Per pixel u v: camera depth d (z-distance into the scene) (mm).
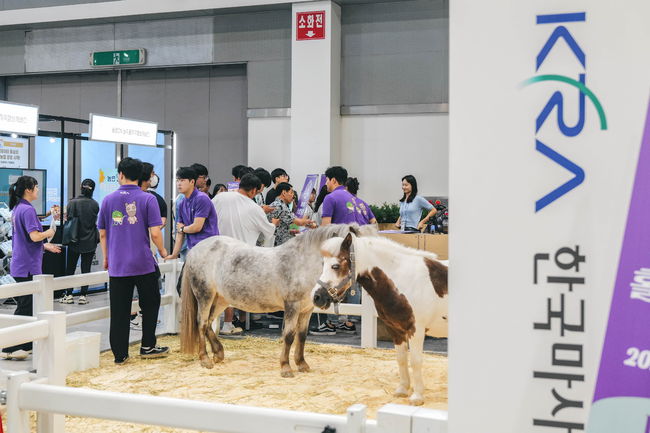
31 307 6340
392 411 1697
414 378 4508
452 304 1311
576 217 1240
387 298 4363
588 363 1247
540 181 1256
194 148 14266
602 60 1214
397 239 6398
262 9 13125
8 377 2318
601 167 1224
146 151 10508
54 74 15109
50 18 14211
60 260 9781
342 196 6703
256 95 13367
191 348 5996
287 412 1893
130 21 14164
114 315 6012
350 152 12875
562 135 1240
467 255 1299
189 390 5086
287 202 7891
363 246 4344
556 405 1267
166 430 4164
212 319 6027
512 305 1280
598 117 1220
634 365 1226
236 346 6809
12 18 14477
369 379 5391
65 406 2240
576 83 1228
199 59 13766
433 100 12383
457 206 1299
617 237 1224
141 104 14578
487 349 1297
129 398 2121
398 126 12609
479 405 1306
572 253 1245
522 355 1280
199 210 6617
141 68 14320
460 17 1279
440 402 4574
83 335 5887
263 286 5539
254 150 13453
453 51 1287
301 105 12531
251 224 6969
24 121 7922
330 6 12336
